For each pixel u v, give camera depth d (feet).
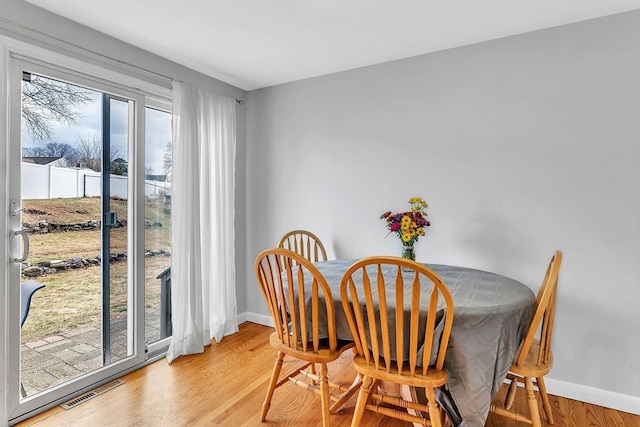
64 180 6.91
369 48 8.14
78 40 6.90
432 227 8.40
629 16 6.54
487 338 4.72
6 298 6.03
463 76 8.02
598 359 6.87
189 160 8.75
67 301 7.00
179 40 7.72
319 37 7.60
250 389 7.29
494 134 7.73
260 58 8.70
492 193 7.77
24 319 6.33
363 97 9.27
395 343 5.08
